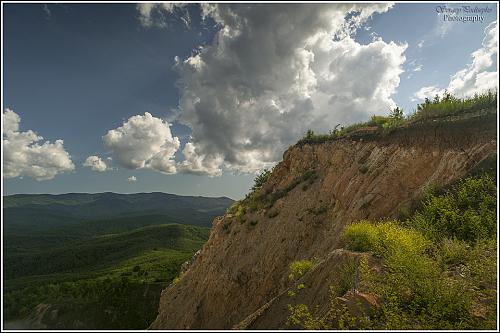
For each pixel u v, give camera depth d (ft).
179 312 81.30
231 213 94.58
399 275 20.67
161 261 351.87
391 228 28.78
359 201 50.42
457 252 24.57
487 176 34.06
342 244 45.44
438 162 45.62
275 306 30.60
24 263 438.40
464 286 19.88
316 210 63.36
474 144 41.93
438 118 51.26
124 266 364.99
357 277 23.70
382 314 19.06
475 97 49.47
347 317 18.57
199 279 83.61
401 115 61.57
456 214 31.19
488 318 17.24
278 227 69.05
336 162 67.97
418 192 42.78
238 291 65.77
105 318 152.87
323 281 27.40
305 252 58.90
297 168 83.82
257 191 94.79
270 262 63.10
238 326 32.48
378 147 58.70
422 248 25.16
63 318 140.67
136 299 167.32
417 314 18.98
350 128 76.95
